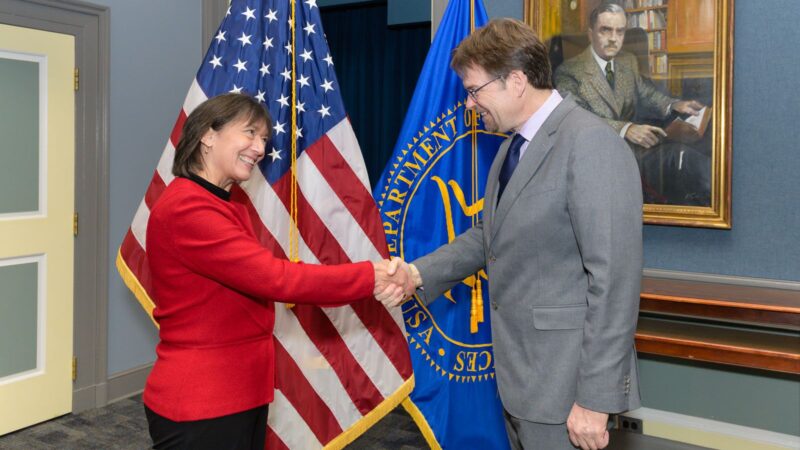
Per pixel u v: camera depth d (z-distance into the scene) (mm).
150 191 2025
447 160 2244
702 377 2525
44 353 3176
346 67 5328
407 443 3014
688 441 2555
